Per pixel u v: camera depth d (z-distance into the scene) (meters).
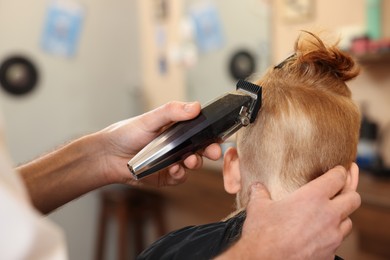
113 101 3.00
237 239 0.72
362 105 1.76
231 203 1.97
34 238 0.35
